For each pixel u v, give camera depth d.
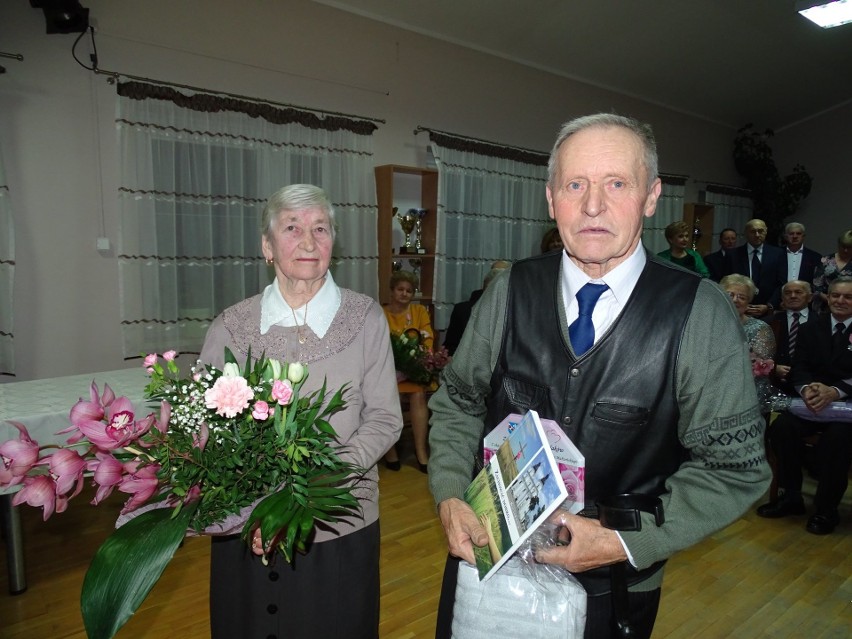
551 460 0.81
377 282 4.82
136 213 3.62
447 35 5.14
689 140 7.63
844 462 2.85
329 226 1.26
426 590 2.30
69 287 3.52
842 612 2.22
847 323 3.02
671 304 0.90
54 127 3.39
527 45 5.49
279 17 4.21
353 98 4.67
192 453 0.89
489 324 1.05
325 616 1.20
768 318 3.70
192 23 3.84
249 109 3.98
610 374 0.90
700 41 5.77
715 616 2.18
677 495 0.87
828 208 8.00
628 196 0.87
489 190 5.46
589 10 5.03
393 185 4.82
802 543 2.79
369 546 1.25
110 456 0.86
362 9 4.60
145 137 3.61
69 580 2.29
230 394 0.87
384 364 1.29
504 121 5.71
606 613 0.94
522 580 0.88
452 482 1.04
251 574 1.19
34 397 2.08
